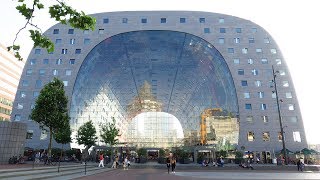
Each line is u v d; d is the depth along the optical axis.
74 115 64.88
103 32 66.69
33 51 67.00
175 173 29.98
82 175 24.14
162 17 67.19
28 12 6.56
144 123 101.94
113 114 83.12
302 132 59.56
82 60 65.25
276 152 58.03
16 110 62.34
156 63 74.12
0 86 108.69
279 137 59.41
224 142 63.62
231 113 64.00
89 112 71.94
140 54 71.00
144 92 88.75
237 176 24.81
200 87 78.88
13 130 34.81
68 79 64.12
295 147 58.47
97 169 34.28
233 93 63.41
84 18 7.35
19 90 63.88
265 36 66.56
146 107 99.06
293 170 37.00
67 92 63.06
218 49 64.94
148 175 26.14
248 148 58.91
